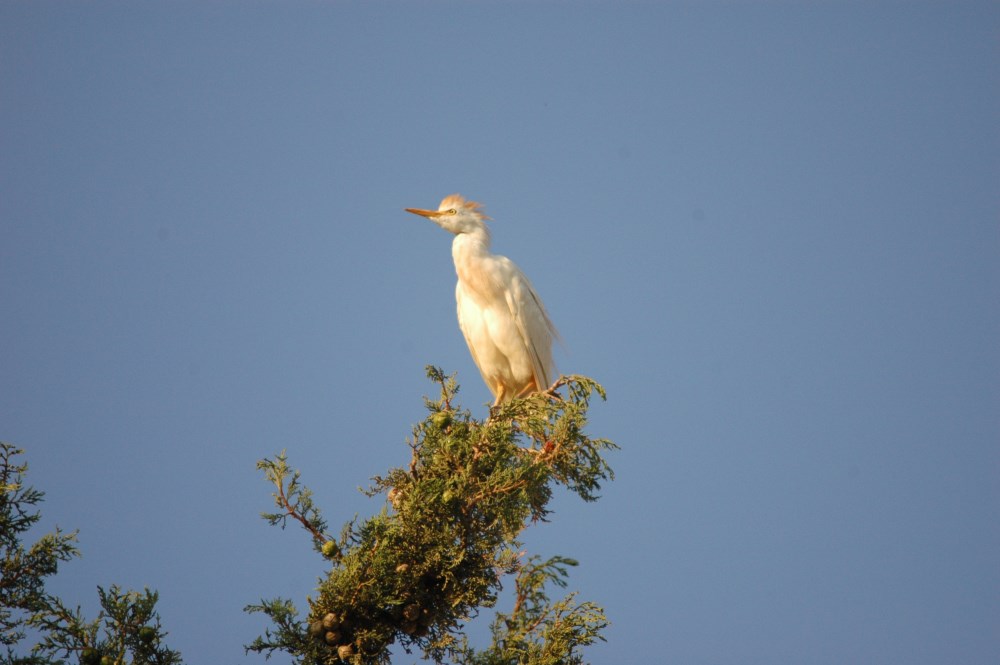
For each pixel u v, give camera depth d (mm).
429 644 10953
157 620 10773
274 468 11336
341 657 10391
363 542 10953
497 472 11062
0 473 11008
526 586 11242
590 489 12094
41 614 10484
